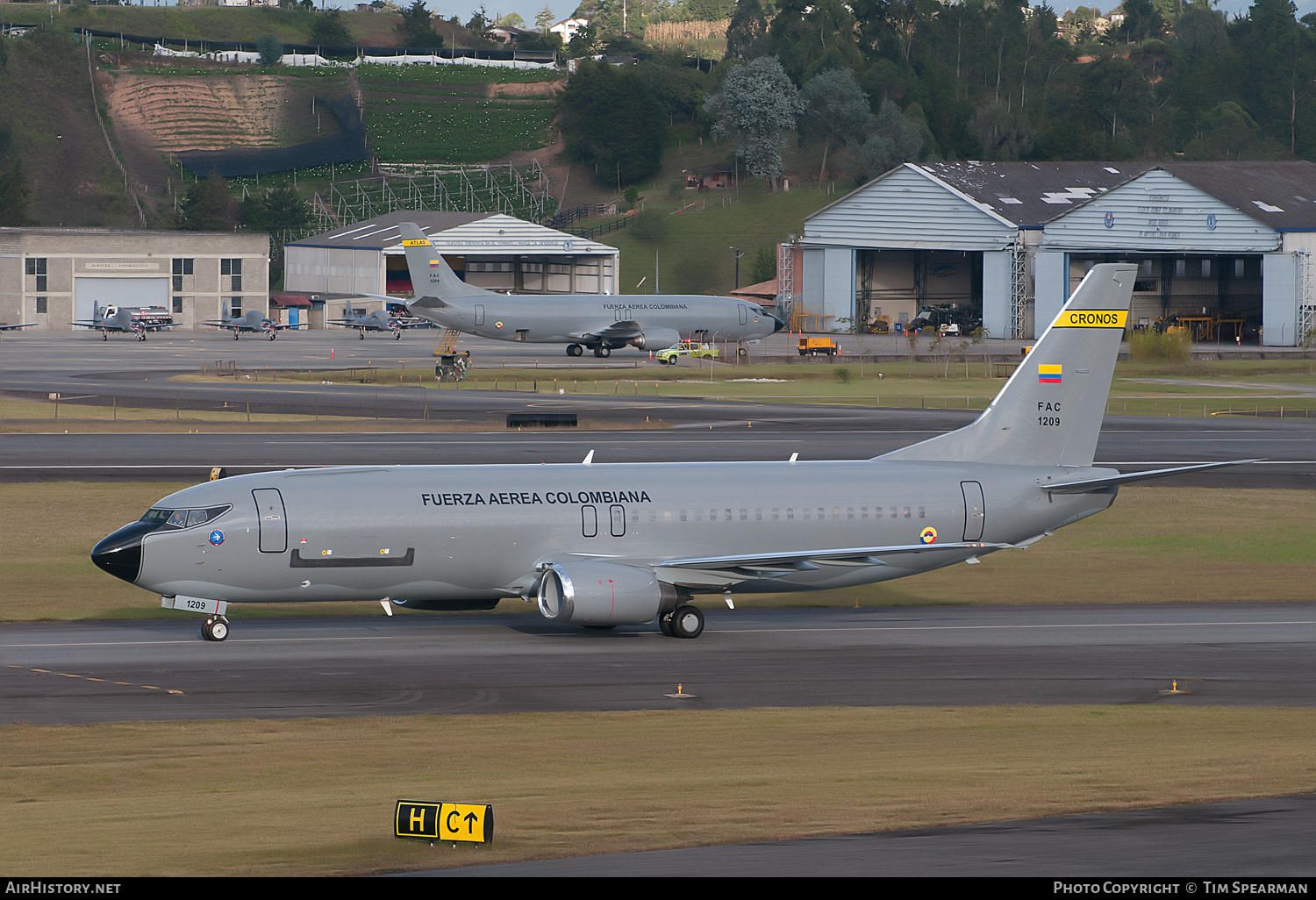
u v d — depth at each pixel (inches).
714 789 3757.4
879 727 4697.3
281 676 5447.8
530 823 3376.0
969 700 5191.9
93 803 3663.9
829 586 6924.2
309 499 6195.9
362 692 5201.8
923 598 7716.5
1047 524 7194.9
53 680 5310.0
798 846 3152.1
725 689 5364.2
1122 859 3024.1
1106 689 5423.2
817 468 6958.7
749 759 4195.4
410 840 3216.0
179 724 4660.4
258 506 6117.1
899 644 6343.5
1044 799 3617.1
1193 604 7568.9
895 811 3484.3
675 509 6584.6
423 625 6697.8
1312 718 4906.5
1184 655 6112.2
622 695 5231.3
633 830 3299.7
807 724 4746.6
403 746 4370.1
